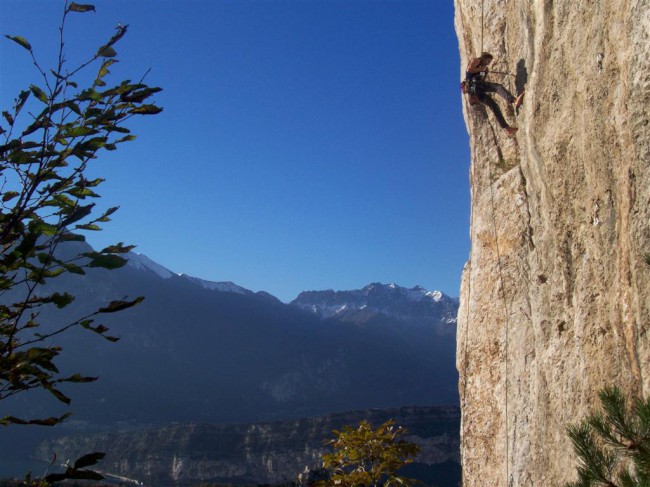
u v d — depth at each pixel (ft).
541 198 34.50
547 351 32.86
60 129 12.96
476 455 43.24
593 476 18.53
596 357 26.86
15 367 11.71
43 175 12.87
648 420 17.42
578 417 28.35
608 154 25.29
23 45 12.69
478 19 45.55
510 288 41.06
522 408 37.04
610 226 25.41
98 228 13.20
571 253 30.42
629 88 22.44
